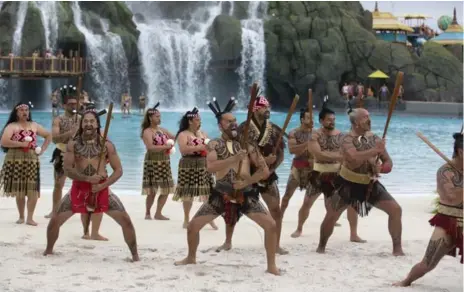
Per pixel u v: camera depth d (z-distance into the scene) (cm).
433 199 1177
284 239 860
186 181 913
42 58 3634
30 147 907
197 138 915
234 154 663
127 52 4141
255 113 736
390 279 655
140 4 4819
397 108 3978
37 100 4169
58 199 956
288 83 4256
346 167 750
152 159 976
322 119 814
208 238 863
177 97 4328
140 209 1072
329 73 4181
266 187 742
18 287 598
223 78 4334
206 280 634
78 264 689
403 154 2061
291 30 4222
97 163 707
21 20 3875
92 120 705
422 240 845
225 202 671
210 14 4675
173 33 4375
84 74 3978
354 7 4709
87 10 4191
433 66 4275
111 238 846
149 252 758
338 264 714
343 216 1025
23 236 840
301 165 866
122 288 601
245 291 599
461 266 712
